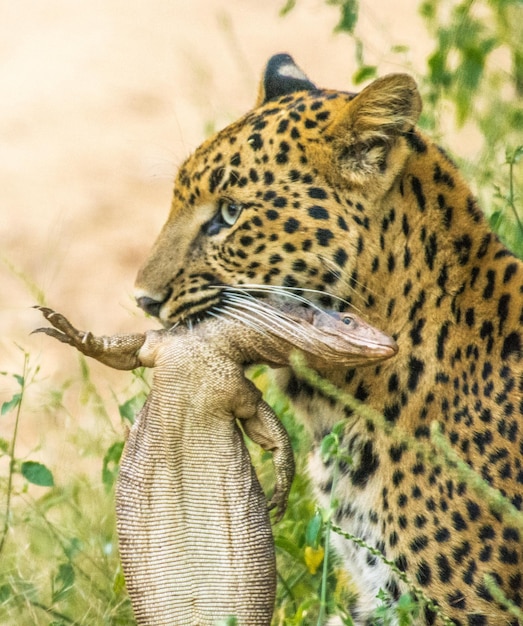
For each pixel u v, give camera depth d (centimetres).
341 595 1112
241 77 2661
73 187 2344
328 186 995
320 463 1048
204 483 955
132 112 2589
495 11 1583
